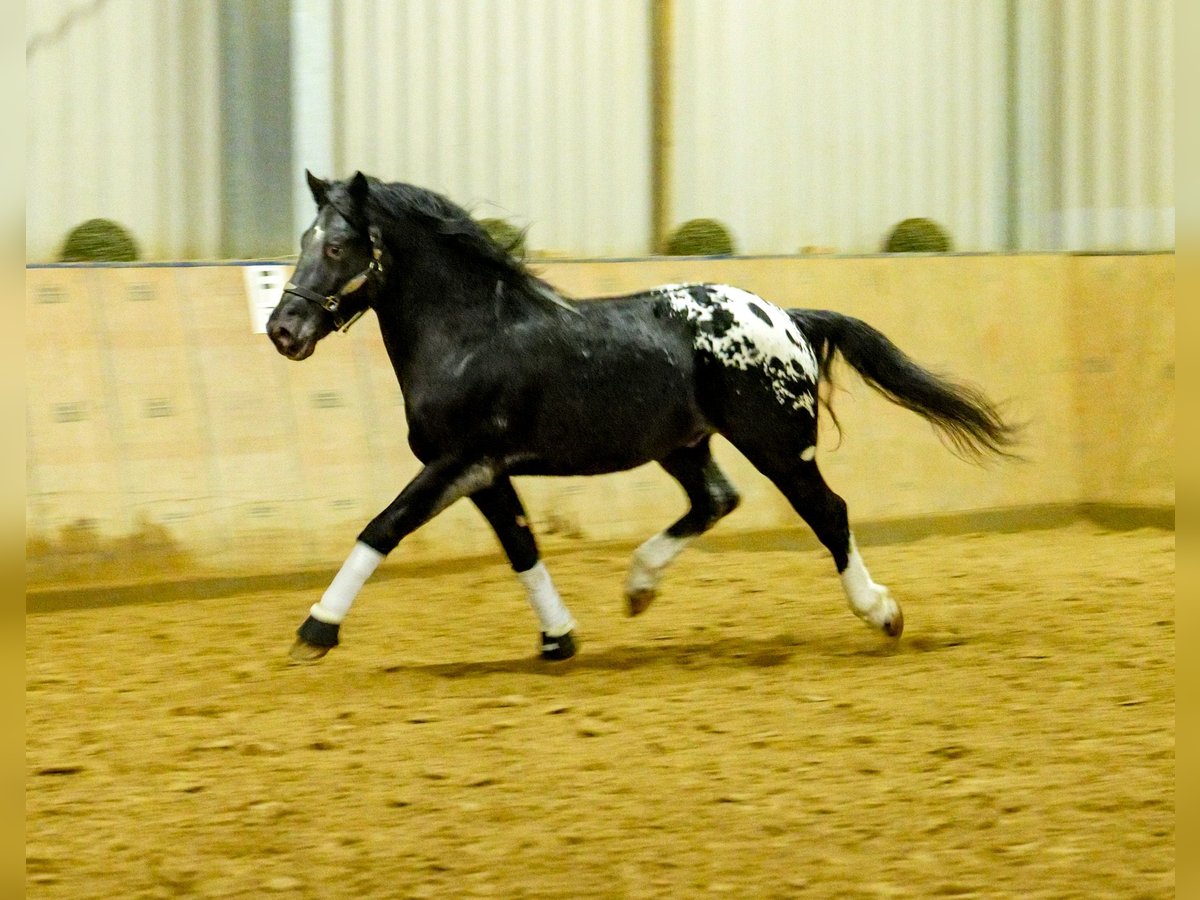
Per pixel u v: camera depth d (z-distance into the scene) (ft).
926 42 61.00
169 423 40.60
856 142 60.03
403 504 29.37
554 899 18.17
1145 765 23.03
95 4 48.75
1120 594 38.70
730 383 30.09
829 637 33.81
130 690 29.66
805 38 58.75
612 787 22.39
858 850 19.62
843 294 49.52
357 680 29.99
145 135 49.73
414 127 52.60
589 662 31.45
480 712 27.12
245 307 42.39
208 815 21.44
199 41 50.06
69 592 38.50
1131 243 59.93
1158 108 58.54
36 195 48.57
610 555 44.91
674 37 56.29
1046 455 52.13
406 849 19.89
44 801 22.16
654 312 30.17
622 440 29.63
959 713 26.37
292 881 18.81
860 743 24.56
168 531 39.99
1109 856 19.21
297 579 41.34
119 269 41.01
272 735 25.71
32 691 29.68
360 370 43.55
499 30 53.67
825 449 48.60
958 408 31.99
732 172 57.88
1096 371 52.85
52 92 48.44
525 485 44.73
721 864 19.19
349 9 51.34
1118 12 59.47
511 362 29.07
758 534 47.11
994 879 18.53
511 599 39.34
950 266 51.47
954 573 42.55
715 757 23.88
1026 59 61.31
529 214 54.60
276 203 51.13
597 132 55.57
